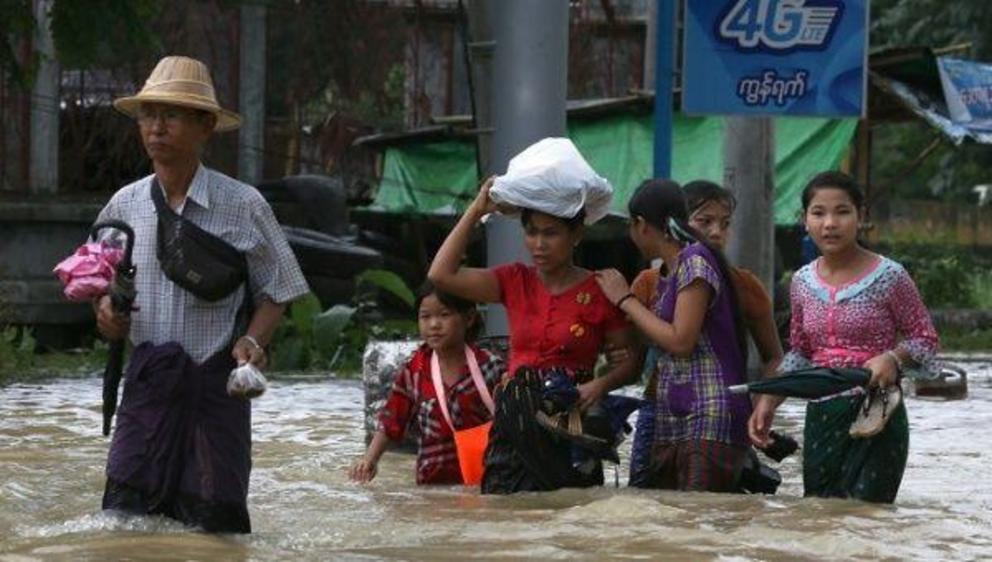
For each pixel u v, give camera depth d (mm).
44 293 41469
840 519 15219
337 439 23438
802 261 49750
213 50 49531
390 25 55000
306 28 53125
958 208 84750
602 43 58875
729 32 32062
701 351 16594
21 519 15430
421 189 55938
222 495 14102
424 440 18297
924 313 16250
